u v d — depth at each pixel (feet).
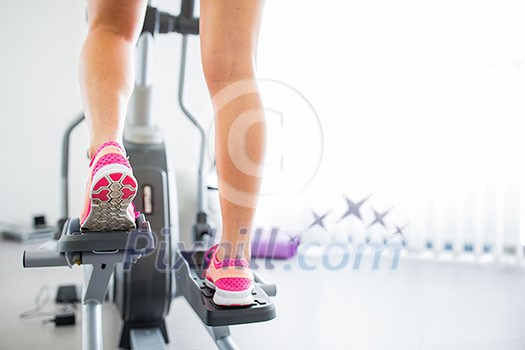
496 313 6.00
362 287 7.06
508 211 8.46
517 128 8.25
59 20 9.19
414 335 5.23
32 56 9.06
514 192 8.40
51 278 6.95
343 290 6.89
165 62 9.59
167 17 4.77
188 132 9.71
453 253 8.69
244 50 3.01
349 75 8.65
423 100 8.49
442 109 8.46
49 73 9.19
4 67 8.89
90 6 3.20
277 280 7.27
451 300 6.52
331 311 6.00
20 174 9.11
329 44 8.65
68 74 9.31
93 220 2.81
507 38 8.13
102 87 2.94
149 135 4.89
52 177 9.33
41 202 9.29
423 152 8.56
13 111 9.00
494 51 8.20
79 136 9.39
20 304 5.89
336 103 8.69
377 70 8.59
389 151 8.62
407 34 8.46
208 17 3.00
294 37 8.67
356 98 8.66
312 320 5.67
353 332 5.31
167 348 4.71
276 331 5.31
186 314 5.77
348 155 8.70
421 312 6.00
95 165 2.68
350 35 8.61
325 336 5.17
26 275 7.06
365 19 8.57
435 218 8.65
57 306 5.84
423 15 8.39
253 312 3.01
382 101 8.61
